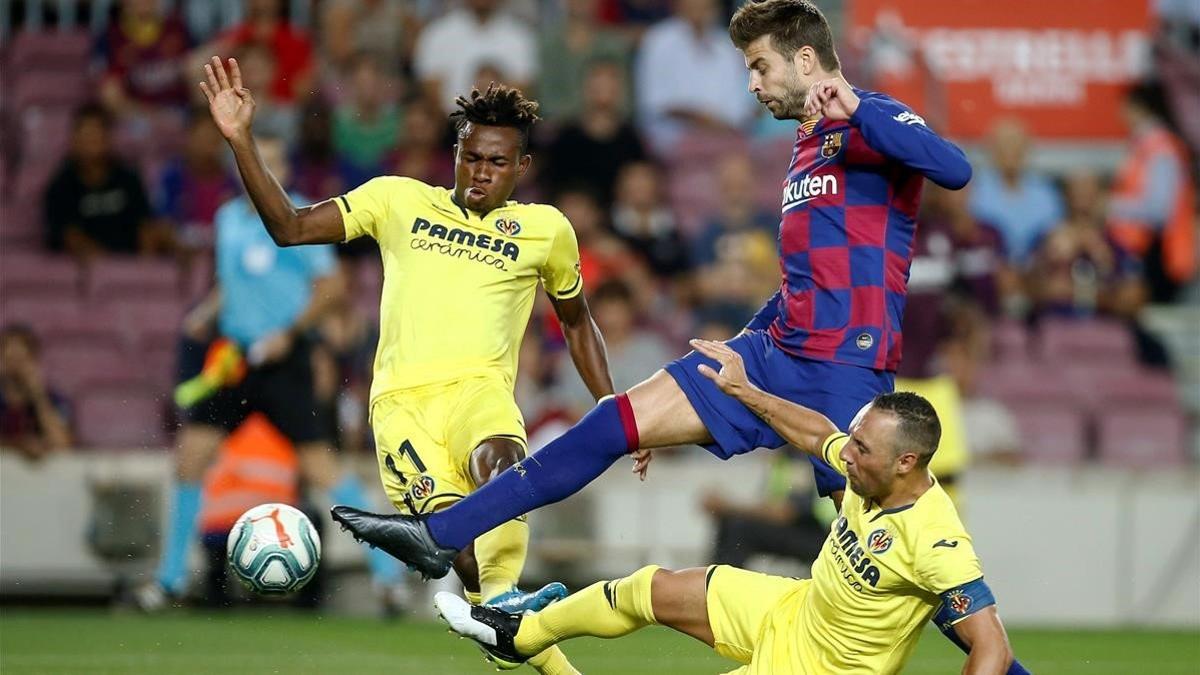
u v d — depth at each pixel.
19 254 43.59
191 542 34.91
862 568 17.45
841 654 17.86
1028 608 39.19
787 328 19.44
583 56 48.81
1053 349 45.38
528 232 20.97
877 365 19.17
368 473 36.91
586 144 45.78
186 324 34.91
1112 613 39.34
